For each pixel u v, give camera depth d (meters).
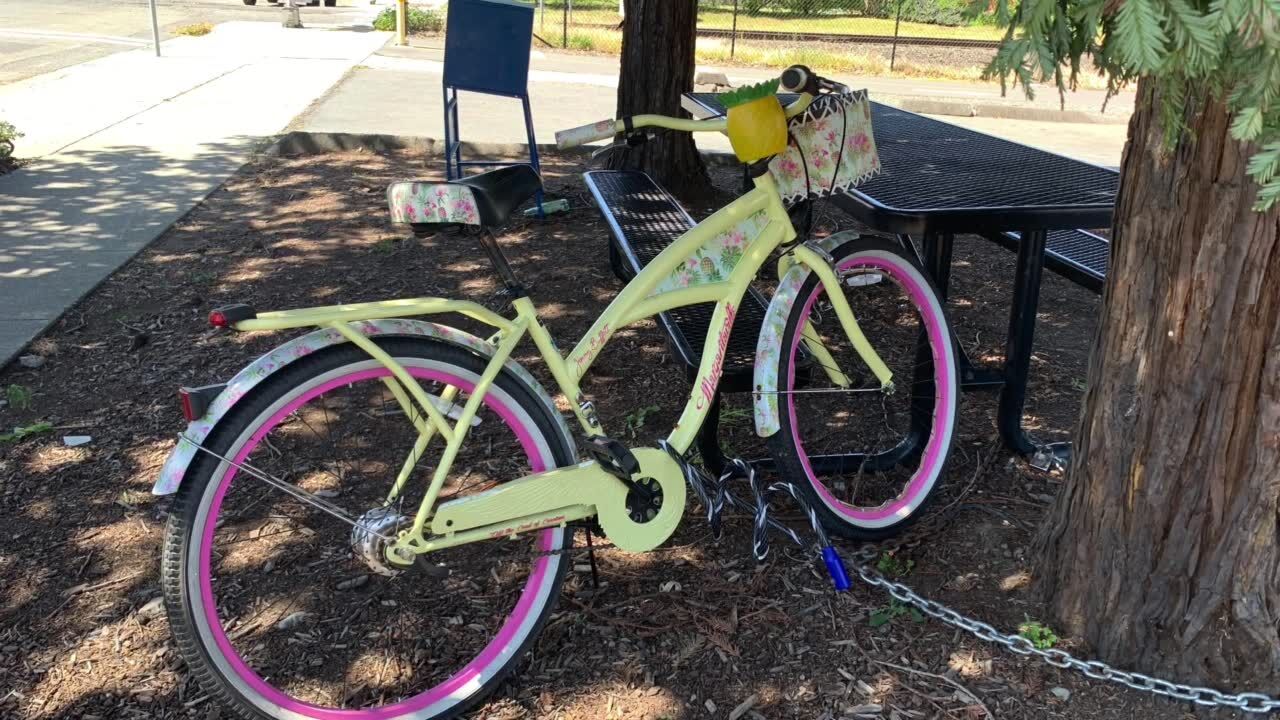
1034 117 12.14
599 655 2.35
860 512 2.71
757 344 2.58
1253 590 2.12
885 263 2.76
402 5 15.78
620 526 2.29
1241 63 1.29
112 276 4.89
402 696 2.23
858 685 2.25
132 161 7.17
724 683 2.26
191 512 1.92
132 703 2.19
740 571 2.65
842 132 2.51
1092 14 1.32
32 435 3.33
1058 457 3.14
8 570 2.63
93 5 21.94
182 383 3.77
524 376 2.19
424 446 2.19
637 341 4.21
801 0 23.23
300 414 3.41
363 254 5.32
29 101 9.45
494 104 10.48
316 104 9.87
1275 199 1.35
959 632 2.41
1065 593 2.38
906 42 18.59
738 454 3.22
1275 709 2.16
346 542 2.77
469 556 2.70
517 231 5.80
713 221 2.41
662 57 6.28
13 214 5.82
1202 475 2.10
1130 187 2.11
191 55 13.48
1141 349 2.13
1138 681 2.23
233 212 6.07
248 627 2.43
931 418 3.12
